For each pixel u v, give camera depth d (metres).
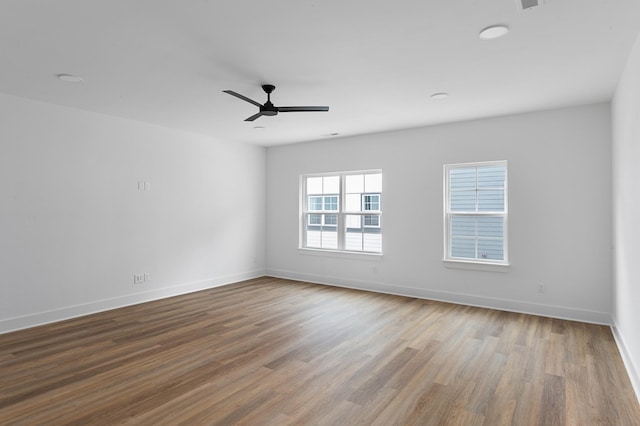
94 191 4.61
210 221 6.02
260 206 6.92
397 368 2.99
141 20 2.37
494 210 4.91
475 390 2.63
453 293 5.10
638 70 2.56
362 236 6.09
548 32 2.54
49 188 4.22
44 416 2.29
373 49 2.81
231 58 2.97
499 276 4.76
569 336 3.74
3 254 3.88
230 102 4.17
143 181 5.12
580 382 2.75
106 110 4.54
